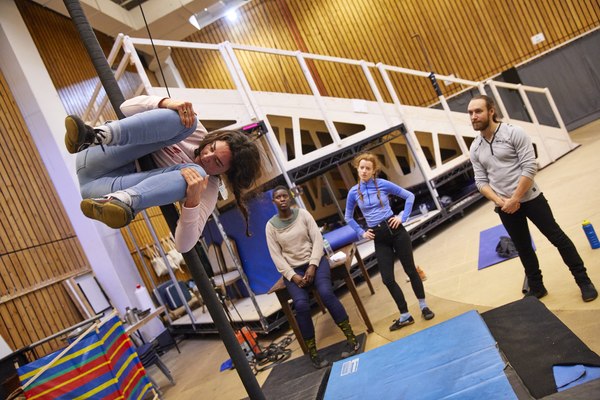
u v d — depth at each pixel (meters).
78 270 7.67
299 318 4.39
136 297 8.06
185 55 12.86
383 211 4.50
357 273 6.67
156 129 1.87
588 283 3.43
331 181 9.64
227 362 5.79
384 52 12.48
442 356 3.05
